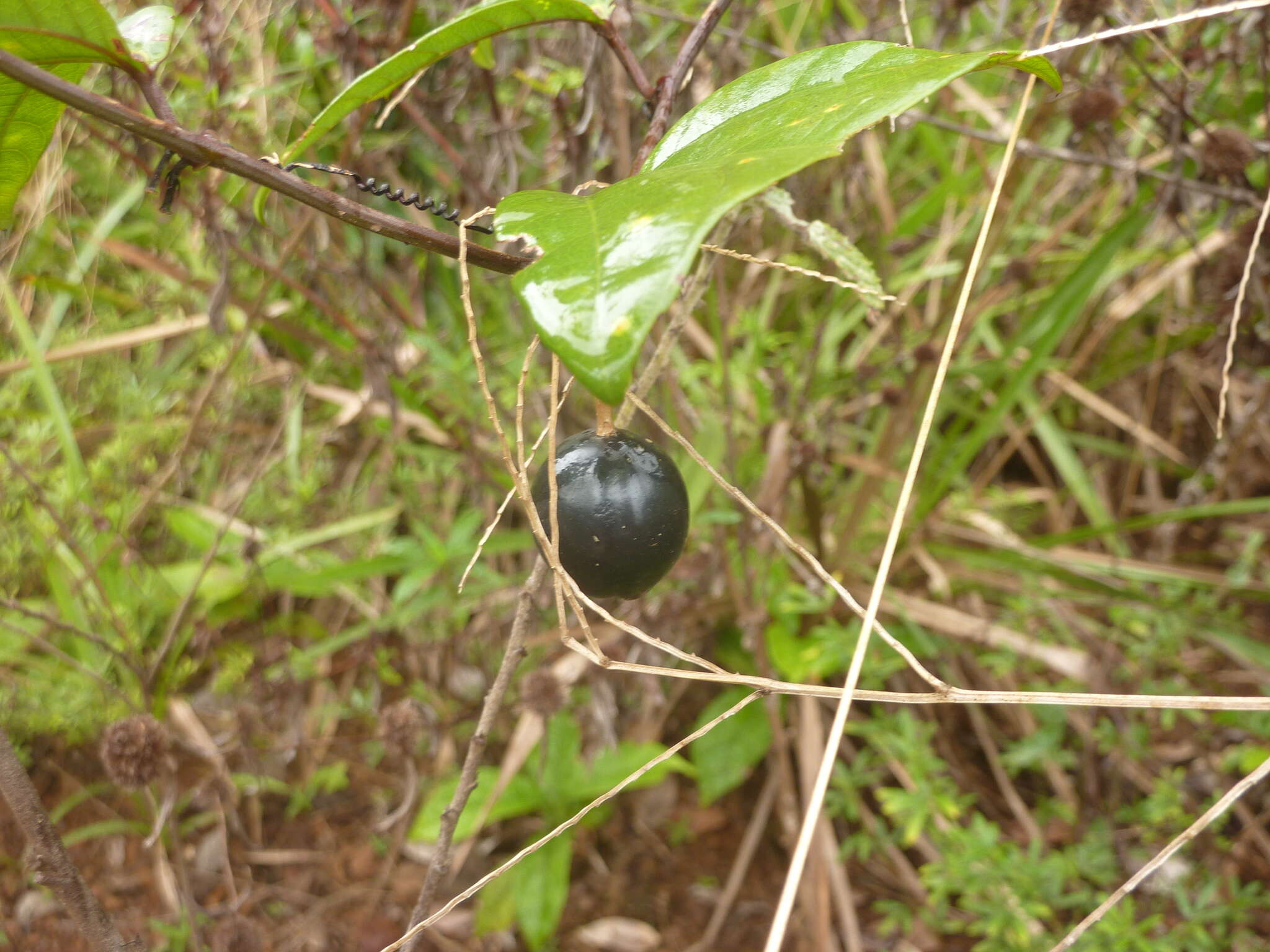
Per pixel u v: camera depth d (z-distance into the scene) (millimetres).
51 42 95
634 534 105
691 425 245
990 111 286
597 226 77
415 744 205
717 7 116
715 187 75
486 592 257
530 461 108
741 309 290
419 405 249
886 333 298
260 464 263
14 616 247
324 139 265
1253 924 219
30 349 241
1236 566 278
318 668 275
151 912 229
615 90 215
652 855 258
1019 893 210
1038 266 311
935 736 275
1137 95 226
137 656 238
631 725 261
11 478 241
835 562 267
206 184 206
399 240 97
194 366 298
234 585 264
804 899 229
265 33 254
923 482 294
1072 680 253
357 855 250
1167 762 260
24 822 123
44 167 250
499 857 252
